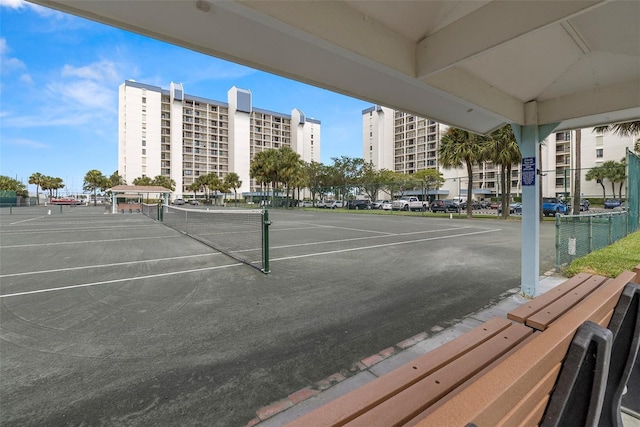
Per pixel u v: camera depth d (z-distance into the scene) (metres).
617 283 2.08
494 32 2.18
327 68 2.74
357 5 2.16
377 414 1.14
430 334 3.31
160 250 8.71
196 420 2.06
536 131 4.06
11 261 7.18
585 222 7.12
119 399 2.27
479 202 39.25
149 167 86.56
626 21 2.31
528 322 1.86
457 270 6.18
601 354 1.24
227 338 3.24
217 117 100.50
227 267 6.52
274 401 2.24
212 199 77.31
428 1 2.17
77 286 5.12
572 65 3.12
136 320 3.72
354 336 3.28
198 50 2.30
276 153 46.88
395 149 95.19
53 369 2.67
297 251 8.49
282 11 1.80
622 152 47.72
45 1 1.76
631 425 2.04
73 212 32.31
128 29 2.02
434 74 2.80
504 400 1.01
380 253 8.14
